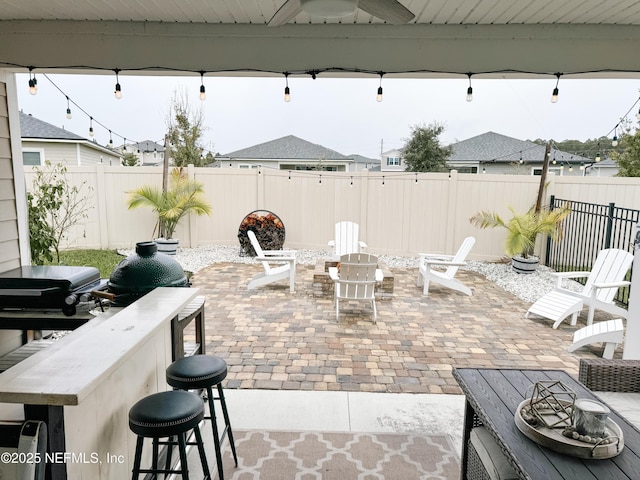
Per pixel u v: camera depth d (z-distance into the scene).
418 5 3.21
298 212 9.14
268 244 8.51
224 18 3.56
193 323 4.93
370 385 3.53
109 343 1.78
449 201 8.38
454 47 3.66
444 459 2.58
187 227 9.23
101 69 3.71
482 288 6.75
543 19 3.50
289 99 3.94
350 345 4.38
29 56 3.66
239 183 9.24
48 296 2.66
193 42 3.70
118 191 9.07
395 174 8.50
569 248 7.99
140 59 3.71
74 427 1.64
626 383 2.57
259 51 3.71
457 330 4.89
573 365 4.01
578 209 8.04
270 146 21.92
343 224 7.70
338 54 3.70
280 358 4.04
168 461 2.28
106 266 7.55
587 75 3.72
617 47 3.61
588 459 1.57
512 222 7.51
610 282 5.10
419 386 3.53
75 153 13.50
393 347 4.36
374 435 2.82
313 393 3.37
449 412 3.13
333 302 5.82
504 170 19.08
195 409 1.78
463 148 20.53
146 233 9.30
